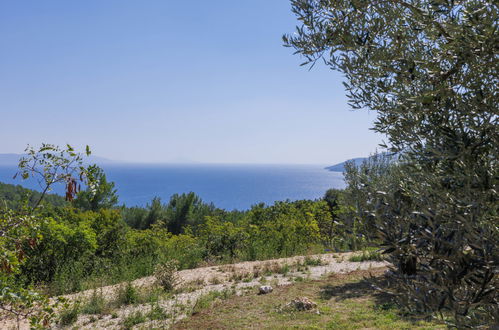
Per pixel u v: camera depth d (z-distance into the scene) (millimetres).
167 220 29000
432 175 2072
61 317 7605
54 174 4309
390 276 2305
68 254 11586
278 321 7344
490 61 1969
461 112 2020
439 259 2014
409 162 2312
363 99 2564
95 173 4551
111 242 13914
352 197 2590
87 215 14648
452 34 2047
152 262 13430
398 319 6754
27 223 4242
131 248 14484
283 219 17219
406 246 2145
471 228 1847
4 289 3803
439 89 2033
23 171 4242
